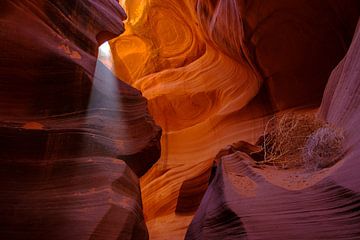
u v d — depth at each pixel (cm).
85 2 591
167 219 852
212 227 387
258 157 600
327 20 735
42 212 360
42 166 393
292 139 468
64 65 452
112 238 370
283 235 295
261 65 866
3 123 391
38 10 482
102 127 481
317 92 821
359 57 448
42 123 418
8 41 415
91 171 416
